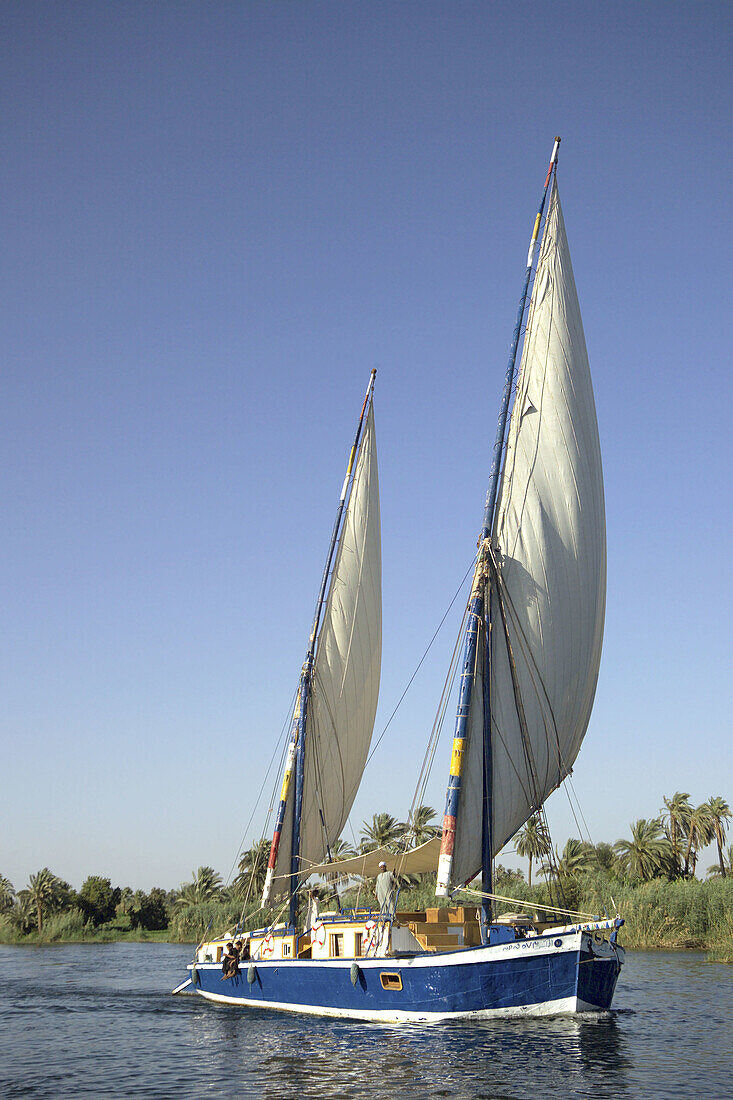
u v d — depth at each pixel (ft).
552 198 127.85
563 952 90.89
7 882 529.86
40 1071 83.66
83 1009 132.05
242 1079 76.38
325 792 141.69
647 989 136.36
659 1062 79.77
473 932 103.50
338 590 145.69
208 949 138.10
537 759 112.37
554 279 124.16
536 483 117.50
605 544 123.75
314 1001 107.96
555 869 112.16
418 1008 95.91
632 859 333.21
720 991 133.39
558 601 115.44
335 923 108.06
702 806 380.17
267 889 134.62
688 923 221.87
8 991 163.43
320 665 143.23
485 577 110.52
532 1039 87.71
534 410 119.96
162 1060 87.04
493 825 107.55
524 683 112.16
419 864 116.57
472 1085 71.72
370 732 148.66
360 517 148.46
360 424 152.05
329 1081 74.13
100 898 451.12
